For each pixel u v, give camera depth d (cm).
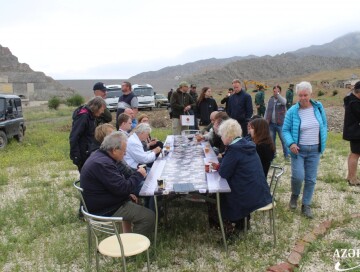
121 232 479
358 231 487
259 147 495
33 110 3975
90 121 534
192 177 484
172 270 408
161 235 479
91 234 434
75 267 426
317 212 569
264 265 411
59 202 659
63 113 3253
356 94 655
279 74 16538
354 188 685
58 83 8519
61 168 943
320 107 541
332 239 476
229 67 15662
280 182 739
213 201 454
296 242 464
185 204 594
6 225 561
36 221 555
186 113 977
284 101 902
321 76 10062
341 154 1005
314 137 535
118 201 424
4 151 1266
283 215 546
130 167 512
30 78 7850
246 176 436
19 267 424
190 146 732
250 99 823
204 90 978
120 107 776
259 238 478
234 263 414
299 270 398
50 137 1623
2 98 1388
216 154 663
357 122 663
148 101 2936
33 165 1002
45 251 465
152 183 458
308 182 546
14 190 761
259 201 437
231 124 453
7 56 10944
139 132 555
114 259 434
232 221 452
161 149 627
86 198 420
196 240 475
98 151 423
